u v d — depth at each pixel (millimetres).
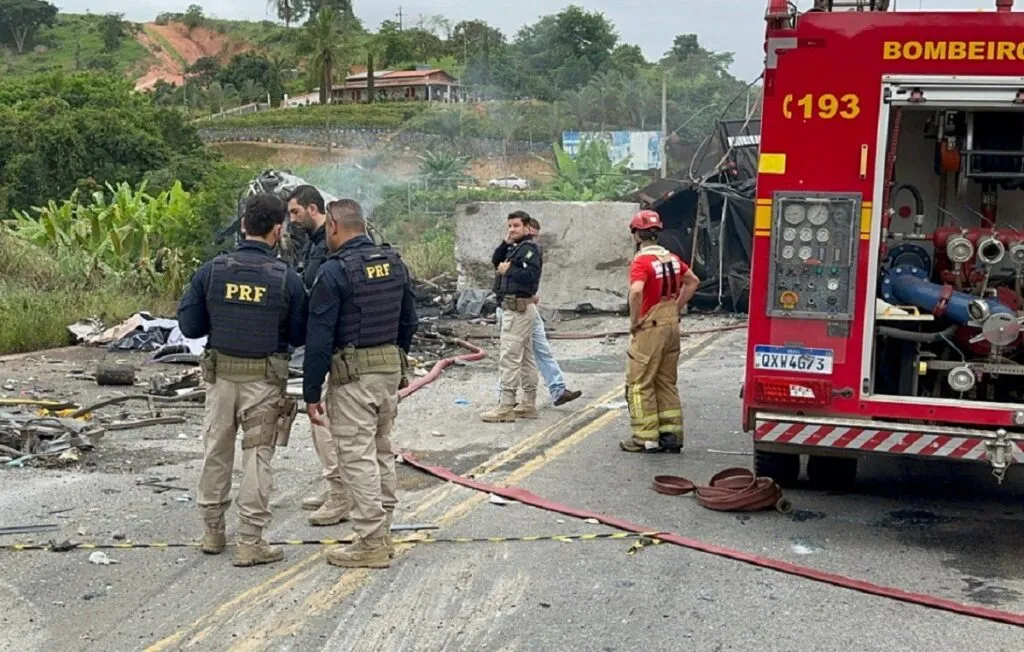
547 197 37531
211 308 5723
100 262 18031
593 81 73812
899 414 6434
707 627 5047
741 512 7004
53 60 160375
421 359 13141
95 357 12945
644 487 7562
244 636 4891
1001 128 6754
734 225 18594
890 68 6289
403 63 118625
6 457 7836
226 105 101312
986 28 6129
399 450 8578
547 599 5379
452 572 5742
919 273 6836
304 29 93625
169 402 9992
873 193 6383
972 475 8234
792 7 6711
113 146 42812
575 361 13719
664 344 8500
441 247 22484
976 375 6539
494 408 10375
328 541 6211
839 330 6488
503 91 91750
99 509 6750
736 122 19344
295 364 11367
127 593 5387
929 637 4961
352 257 5688
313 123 75188
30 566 5738
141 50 168875
